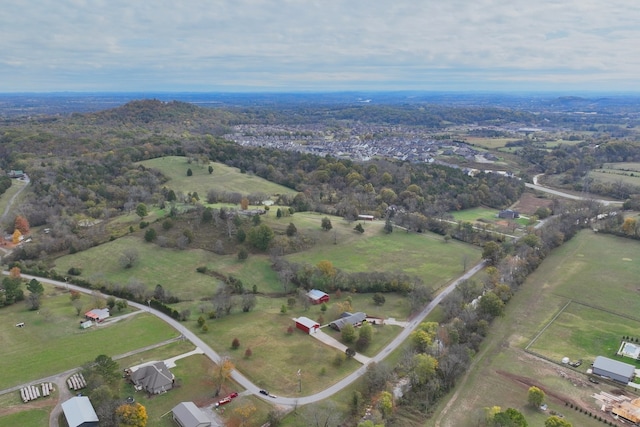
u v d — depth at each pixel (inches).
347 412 3634.4
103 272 6215.6
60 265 6491.1
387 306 5565.9
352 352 4389.8
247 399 3722.9
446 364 4104.3
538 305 5605.3
